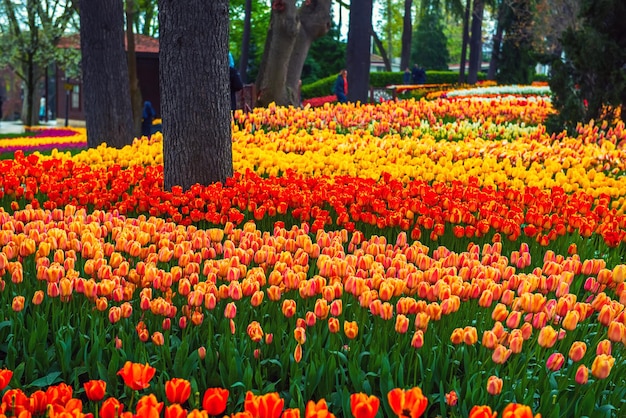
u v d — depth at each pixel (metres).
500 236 6.22
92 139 14.36
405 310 3.97
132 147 11.62
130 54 21.16
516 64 41.31
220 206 7.25
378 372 3.82
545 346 3.63
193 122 8.20
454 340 3.71
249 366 3.69
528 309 4.04
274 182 8.16
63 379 3.97
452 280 4.38
